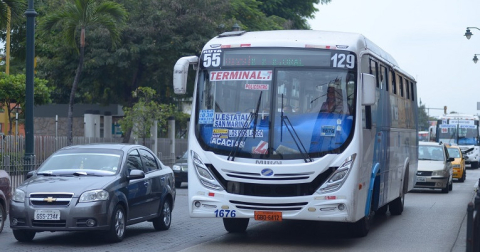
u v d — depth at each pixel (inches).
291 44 474.3
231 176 459.5
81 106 1638.8
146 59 1405.0
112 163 528.1
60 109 1646.2
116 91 1555.1
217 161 462.6
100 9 1047.6
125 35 1391.5
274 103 464.8
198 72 487.5
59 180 498.0
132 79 1496.1
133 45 1381.6
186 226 621.6
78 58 1437.0
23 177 784.9
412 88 789.2
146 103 1378.0
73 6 1029.8
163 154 1614.2
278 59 472.7
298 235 549.0
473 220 310.3
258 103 466.9
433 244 500.7
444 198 947.3
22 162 812.6
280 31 505.4
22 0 922.1
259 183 454.3
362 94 465.1
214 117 471.8
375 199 548.1
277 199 451.5
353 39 483.5
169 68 1443.2
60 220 474.6
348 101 464.1
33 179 508.7
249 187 457.1
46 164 537.0
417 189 1140.5
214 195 461.7
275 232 569.3
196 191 468.4
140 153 572.7
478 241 340.5
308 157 453.1
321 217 450.0
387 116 599.5
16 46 1813.5
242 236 542.0
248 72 473.4
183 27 1424.7
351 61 470.6
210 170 465.7
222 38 495.5
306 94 465.4
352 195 453.4
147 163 577.6
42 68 1530.5
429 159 1079.6
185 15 1408.7
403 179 713.6
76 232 571.5
